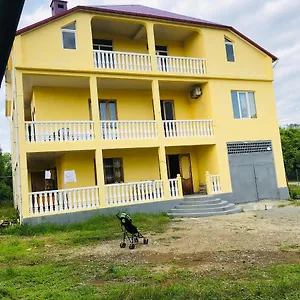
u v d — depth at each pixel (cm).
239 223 1224
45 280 617
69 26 1499
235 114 1841
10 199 3197
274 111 1955
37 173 2069
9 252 906
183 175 1900
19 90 1352
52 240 1061
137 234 959
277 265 641
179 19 1708
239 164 1794
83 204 1387
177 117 1916
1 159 3425
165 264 706
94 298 491
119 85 1695
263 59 1973
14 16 90
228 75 1828
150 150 1816
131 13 1588
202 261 712
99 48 1755
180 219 1405
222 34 1861
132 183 1505
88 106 1686
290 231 1009
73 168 1591
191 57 1888
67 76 1465
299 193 2023
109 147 1484
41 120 1564
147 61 1644
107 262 750
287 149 4172
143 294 493
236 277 575
